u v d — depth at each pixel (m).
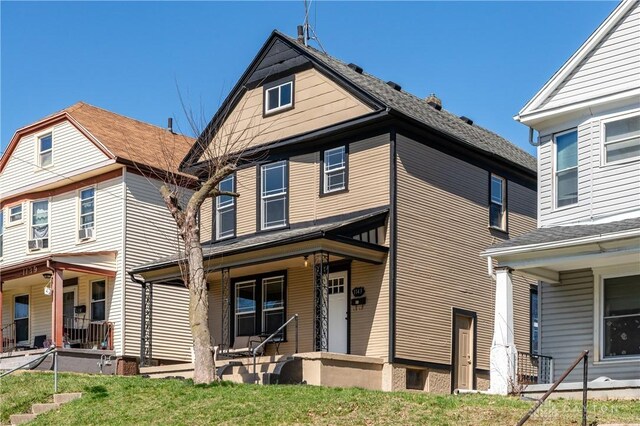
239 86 26.12
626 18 19.05
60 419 16.23
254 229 25.19
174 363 28.97
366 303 22.17
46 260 26.42
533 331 26.70
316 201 23.83
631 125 18.78
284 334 23.97
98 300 28.86
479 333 24.12
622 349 18.38
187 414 15.47
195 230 19.33
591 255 17.25
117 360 26.97
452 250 23.70
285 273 24.53
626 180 18.59
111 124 31.03
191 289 18.92
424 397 15.49
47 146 31.16
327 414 14.70
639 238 16.59
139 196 28.95
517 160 27.08
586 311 19.03
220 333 25.86
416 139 23.19
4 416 17.19
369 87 23.67
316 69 24.17
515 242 18.34
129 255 28.28
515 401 15.04
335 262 23.12
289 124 24.59
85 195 29.88
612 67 19.06
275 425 14.43
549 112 19.83
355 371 20.69
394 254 21.86
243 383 18.64
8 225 32.03
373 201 22.52
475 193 25.00
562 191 19.75
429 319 22.55
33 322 31.19
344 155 23.47
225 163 23.45
